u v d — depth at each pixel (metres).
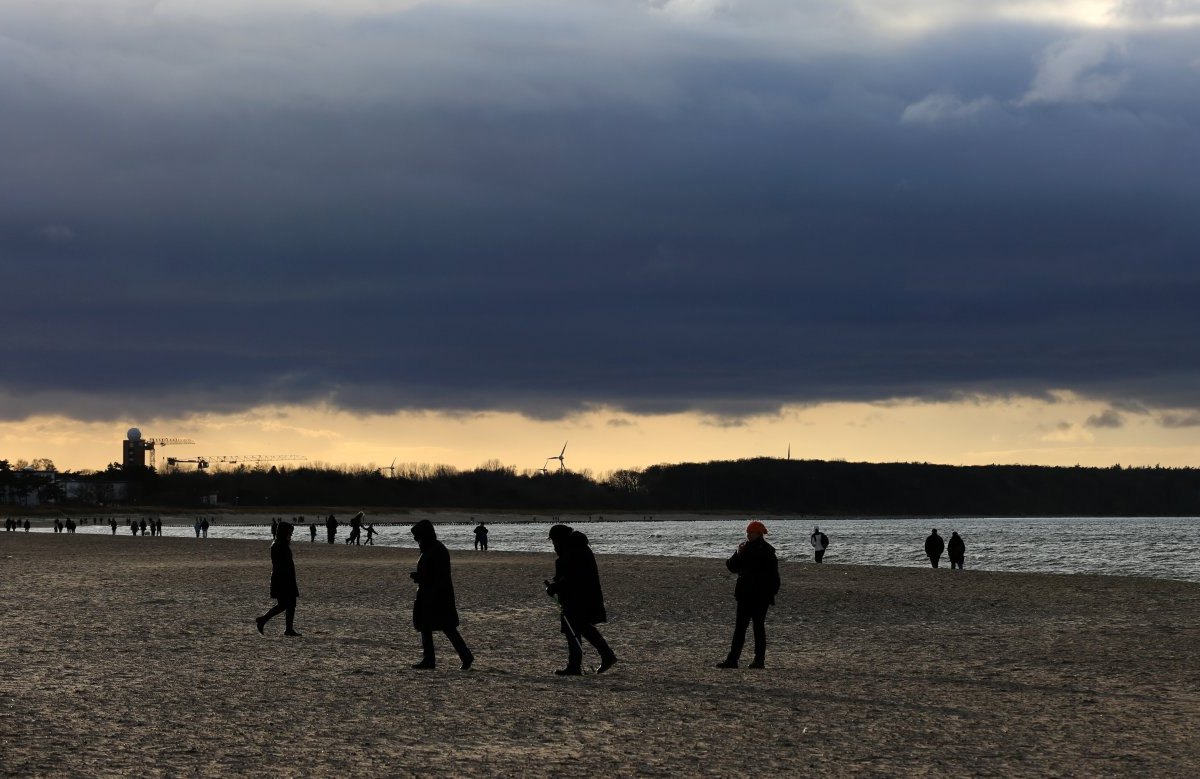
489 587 32.31
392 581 34.47
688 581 35.28
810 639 20.69
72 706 12.45
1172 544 108.75
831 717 12.31
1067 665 17.09
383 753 10.12
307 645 18.75
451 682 14.68
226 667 15.88
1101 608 27.19
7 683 14.17
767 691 14.20
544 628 21.98
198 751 10.09
